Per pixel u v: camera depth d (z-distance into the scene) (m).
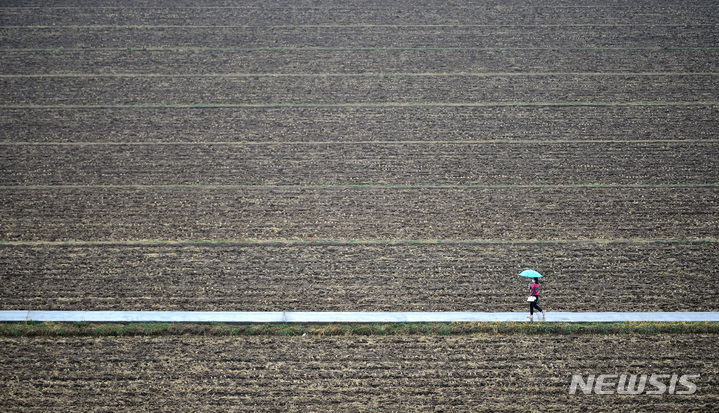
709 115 95.12
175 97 100.56
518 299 60.50
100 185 81.44
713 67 106.19
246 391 48.06
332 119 96.06
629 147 88.75
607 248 69.19
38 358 51.41
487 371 50.19
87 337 54.28
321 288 62.41
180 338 54.19
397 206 77.62
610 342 53.66
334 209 77.06
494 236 71.69
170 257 67.69
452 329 55.03
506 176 83.38
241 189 81.06
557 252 68.50
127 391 47.94
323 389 48.31
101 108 97.50
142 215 75.56
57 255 67.81
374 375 49.81
